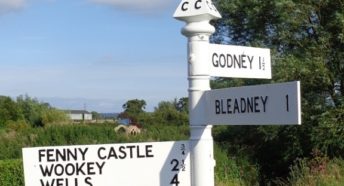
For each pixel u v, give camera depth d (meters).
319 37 16.88
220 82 18.31
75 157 3.38
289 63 16.11
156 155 3.45
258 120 3.14
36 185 3.33
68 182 3.37
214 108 3.34
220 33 20.09
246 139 19.03
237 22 19.41
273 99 3.07
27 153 3.34
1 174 11.48
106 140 14.84
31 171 3.34
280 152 17.77
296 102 2.94
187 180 3.44
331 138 16.05
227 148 18.25
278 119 3.04
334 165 13.73
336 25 16.77
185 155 3.44
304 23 17.44
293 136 16.97
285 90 3.00
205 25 3.40
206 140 3.39
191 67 3.40
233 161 16.52
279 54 17.38
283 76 15.97
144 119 37.28
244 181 16.42
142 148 3.44
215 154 16.02
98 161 3.40
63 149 3.37
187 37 3.45
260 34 18.69
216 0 19.38
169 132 17.33
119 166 3.42
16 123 33.31
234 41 20.02
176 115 37.25
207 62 3.39
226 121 3.29
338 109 16.20
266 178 17.56
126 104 47.75
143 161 3.44
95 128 15.36
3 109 37.81
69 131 14.80
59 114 34.41
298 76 16.34
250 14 18.25
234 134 19.31
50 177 3.35
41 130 14.92
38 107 37.97
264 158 18.30
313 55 16.92
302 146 17.12
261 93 3.13
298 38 17.77
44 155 3.35
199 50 3.39
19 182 11.61
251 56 3.60
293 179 14.08
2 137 14.91
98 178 3.40
